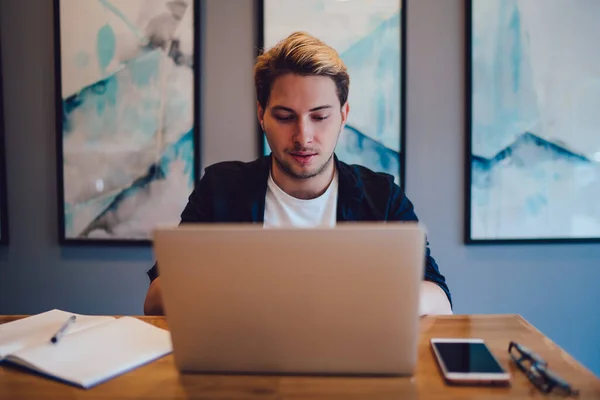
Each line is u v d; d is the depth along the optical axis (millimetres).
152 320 977
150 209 1886
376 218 1321
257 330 690
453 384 685
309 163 1224
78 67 1846
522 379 702
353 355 695
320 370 708
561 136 1896
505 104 1877
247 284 664
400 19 1836
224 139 1883
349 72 1842
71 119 1859
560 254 1947
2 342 830
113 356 775
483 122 1878
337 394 658
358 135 1859
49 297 1933
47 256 1922
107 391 679
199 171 1873
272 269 653
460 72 1880
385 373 706
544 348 812
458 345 797
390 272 645
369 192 1354
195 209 1356
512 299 1945
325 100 1185
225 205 1343
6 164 1899
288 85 1171
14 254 1923
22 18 1866
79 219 1887
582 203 1921
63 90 1852
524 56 1867
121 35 1836
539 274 1945
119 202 1881
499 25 1858
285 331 687
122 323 921
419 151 1895
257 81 1249
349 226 643
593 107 1897
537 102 1882
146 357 777
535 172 1902
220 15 1855
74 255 1920
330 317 674
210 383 697
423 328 916
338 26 1828
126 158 1872
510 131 1885
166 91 1852
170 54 1841
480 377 682
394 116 1854
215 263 658
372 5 1828
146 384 698
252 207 1315
